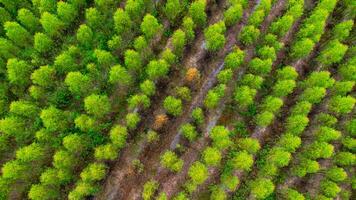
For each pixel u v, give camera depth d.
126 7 47.03
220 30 46.56
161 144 47.72
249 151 45.78
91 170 42.72
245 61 51.00
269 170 45.53
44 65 48.41
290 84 45.00
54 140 45.66
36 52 48.53
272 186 43.88
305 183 48.47
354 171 49.06
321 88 45.34
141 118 47.88
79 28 47.03
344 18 53.88
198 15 48.75
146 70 46.81
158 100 48.78
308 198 47.53
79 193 42.41
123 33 49.78
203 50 50.94
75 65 46.75
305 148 47.28
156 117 47.75
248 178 47.44
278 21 48.66
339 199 48.31
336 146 49.19
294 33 52.91
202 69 50.53
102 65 47.59
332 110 47.75
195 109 46.81
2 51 46.38
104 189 45.94
